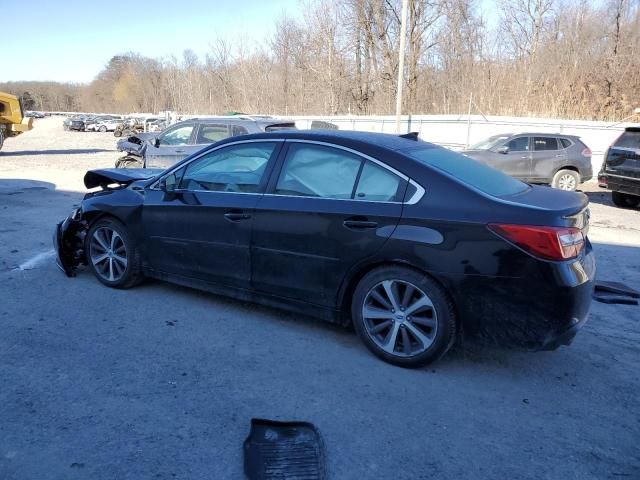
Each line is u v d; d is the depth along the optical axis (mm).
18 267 5949
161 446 2865
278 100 42000
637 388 3648
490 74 29938
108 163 19438
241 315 4711
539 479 2703
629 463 2846
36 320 4484
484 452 2904
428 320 3693
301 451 2844
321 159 4156
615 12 30719
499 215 3484
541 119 21516
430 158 4016
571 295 3387
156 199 4918
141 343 4102
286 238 4145
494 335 3537
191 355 3928
